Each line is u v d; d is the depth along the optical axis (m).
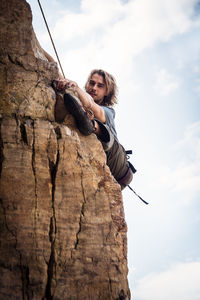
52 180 3.86
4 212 3.55
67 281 3.52
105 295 3.64
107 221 3.94
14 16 4.34
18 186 3.66
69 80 4.50
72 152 4.03
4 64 4.16
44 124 4.01
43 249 3.55
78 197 3.88
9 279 3.35
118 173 5.02
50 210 3.71
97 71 5.62
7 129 3.84
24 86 4.17
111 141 4.59
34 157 3.83
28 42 4.34
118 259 3.85
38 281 3.42
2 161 3.71
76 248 3.68
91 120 4.46
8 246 3.45
